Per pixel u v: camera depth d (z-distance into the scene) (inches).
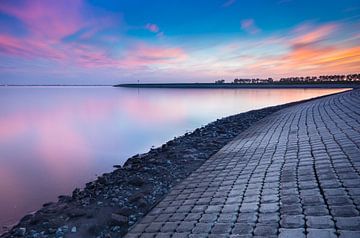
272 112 1210.0
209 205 275.7
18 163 728.3
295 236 189.3
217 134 802.8
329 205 219.9
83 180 584.7
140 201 346.3
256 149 489.1
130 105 2800.2
